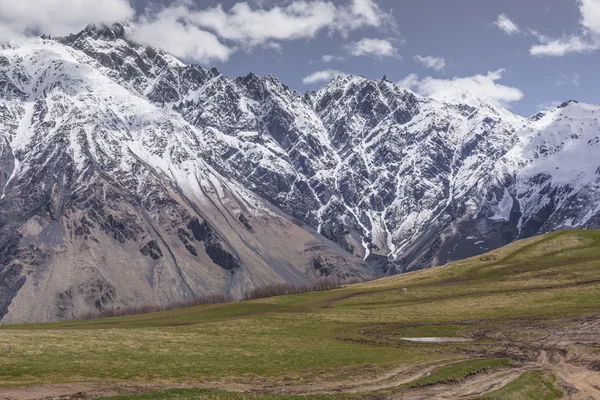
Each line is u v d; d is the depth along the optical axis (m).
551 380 73.75
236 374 71.62
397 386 66.56
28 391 56.59
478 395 63.41
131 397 52.84
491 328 117.44
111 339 93.56
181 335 107.38
